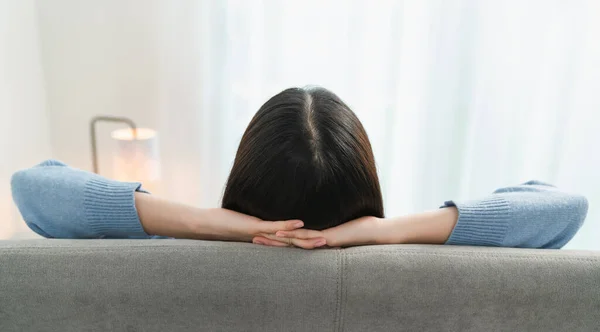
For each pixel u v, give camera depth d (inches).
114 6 59.4
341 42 59.4
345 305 23.0
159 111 64.1
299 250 23.7
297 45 59.6
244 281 22.6
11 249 22.7
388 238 25.9
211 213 26.2
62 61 61.8
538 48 59.7
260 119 25.3
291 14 58.2
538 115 63.3
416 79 61.7
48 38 60.7
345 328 23.7
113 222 25.9
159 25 60.0
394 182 66.8
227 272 22.6
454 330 24.1
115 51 61.5
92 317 23.3
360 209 25.8
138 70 62.3
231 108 62.9
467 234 26.3
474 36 59.1
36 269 22.4
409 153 65.4
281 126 24.2
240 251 23.2
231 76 61.2
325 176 23.4
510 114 62.9
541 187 29.9
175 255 22.8
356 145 25.0
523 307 23.5
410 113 63.3
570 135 63.9
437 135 63.9
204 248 23.3
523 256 23.8
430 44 59.6
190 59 61.1
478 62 60.3
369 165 26.0
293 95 26.4
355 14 57.7
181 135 64.9
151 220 26.4
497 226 25.9
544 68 61.1
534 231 26.5
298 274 22.6
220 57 60.0
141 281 22.4
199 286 22.5
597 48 59.6
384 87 61.4
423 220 26.4
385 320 23.5
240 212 26.6
